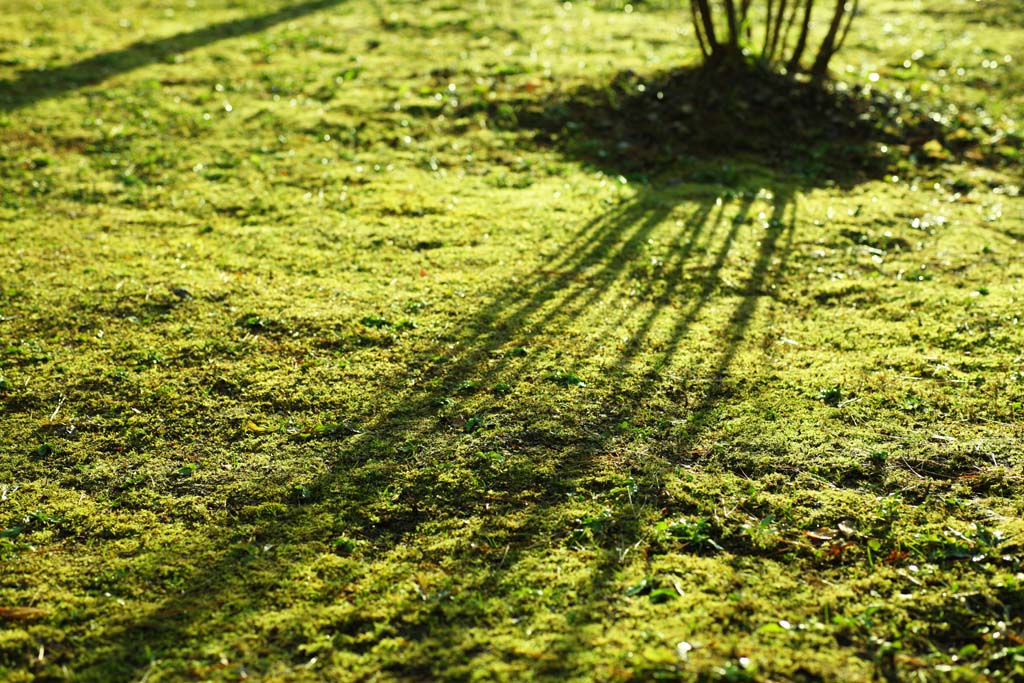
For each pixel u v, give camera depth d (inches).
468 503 177.5
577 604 150.3
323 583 156.6
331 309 258.2
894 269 288.0
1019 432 196.2
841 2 422.3
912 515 170.7
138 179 357.4
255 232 314.5
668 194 350.3
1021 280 275.3
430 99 435.5
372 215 328.8
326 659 139.9
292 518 174.1
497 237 309.1
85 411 210.8
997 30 564.1
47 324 248.7
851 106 421.1
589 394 214.4
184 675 137.3
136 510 177.6
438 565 161.0
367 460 191.6
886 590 152.1
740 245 301.9
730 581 154.8
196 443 199.2
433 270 285.0
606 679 133.7
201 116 418.9
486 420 204.5
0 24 546.9
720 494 177.9
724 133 403.2
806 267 288.0
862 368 226.1
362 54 504.1
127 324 249.8
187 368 228.5
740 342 239.9
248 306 260.2
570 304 260.5
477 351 235.1
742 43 446.6
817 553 160.6
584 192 350.0
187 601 152.9
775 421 203.3
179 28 555.2
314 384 221.1
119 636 145.4
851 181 367.6
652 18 571.2
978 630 142.9
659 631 143.4
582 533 167.5
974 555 159.2
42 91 444.1
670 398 213.5
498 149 391.2
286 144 393.1
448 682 135.0
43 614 149.6
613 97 424.2
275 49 514.9
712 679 132.9
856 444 194.1
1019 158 386.9
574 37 524.4
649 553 162.7
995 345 235.6
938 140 402.0
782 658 137.3
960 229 319.3
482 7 591.8
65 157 375.2
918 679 133.6
